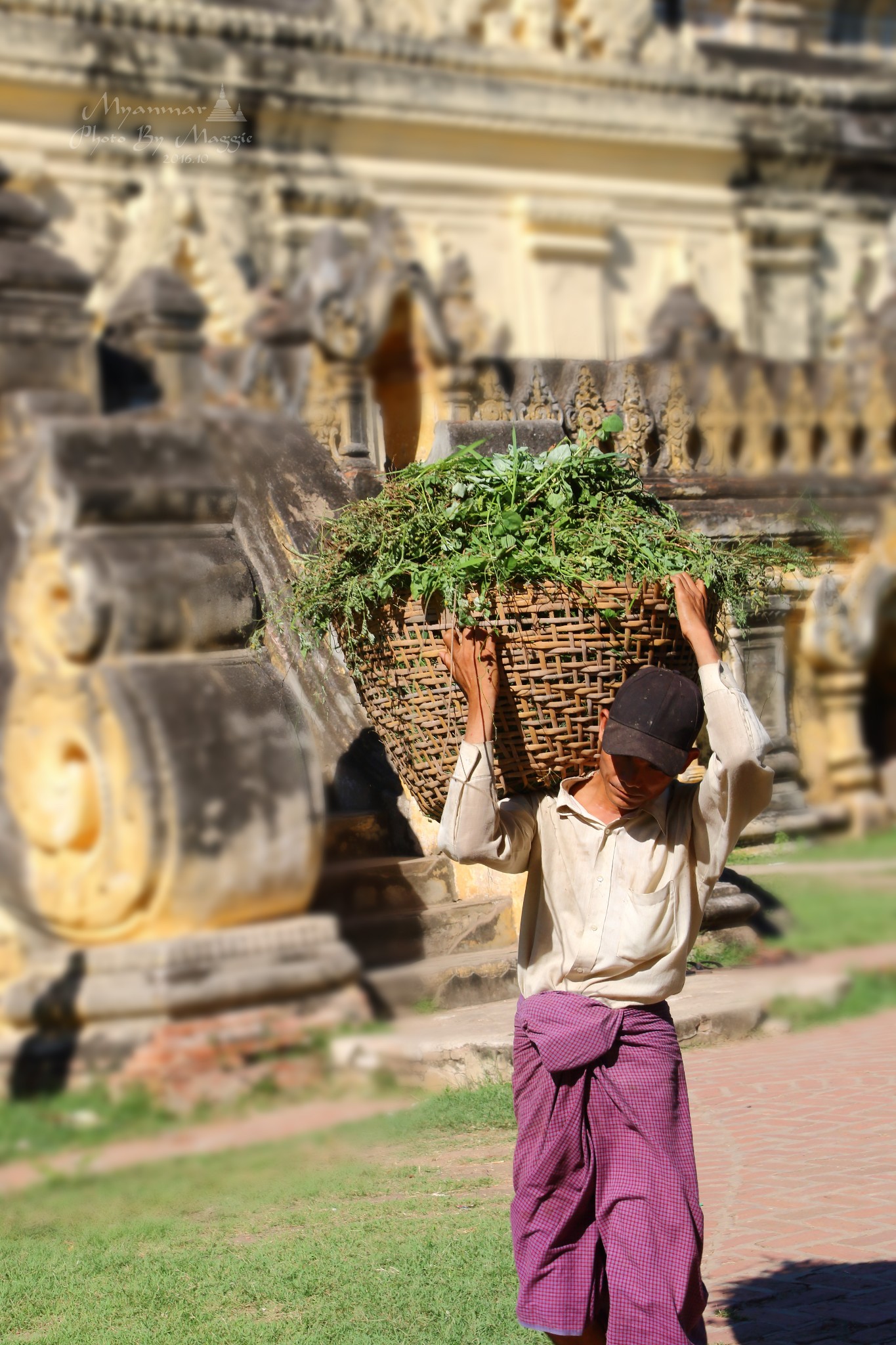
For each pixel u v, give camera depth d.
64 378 12.78
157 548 11.47
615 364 15.09
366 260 19.14
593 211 32.38
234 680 11.52
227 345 22.89
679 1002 12.08
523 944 5.24
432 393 17.34
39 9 25.16
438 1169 9.01
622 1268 4.80
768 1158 8.73
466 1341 6.20
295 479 13.40
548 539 5.04
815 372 19.36
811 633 19.77
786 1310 6.43
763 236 35.06
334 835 13.53
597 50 32.91
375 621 5.29
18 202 12.96
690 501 15.27
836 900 16.06
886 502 20.06
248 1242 7.89
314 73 28.34
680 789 5.21
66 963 11.37
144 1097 10.63
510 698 4.99
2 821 12.01
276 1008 11.23
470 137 30.86
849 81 36.16
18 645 11.94
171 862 11.02
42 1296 7.21
